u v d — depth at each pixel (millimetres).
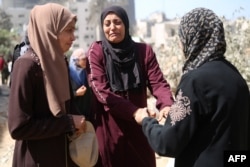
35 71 2221
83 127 2439
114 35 2900
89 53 3014
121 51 2920
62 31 2293
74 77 3375
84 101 3199
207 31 1966
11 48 38719
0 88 9664
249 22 6980
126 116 2766
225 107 1911
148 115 2646
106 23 2926
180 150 1960
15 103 2184
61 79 2301
